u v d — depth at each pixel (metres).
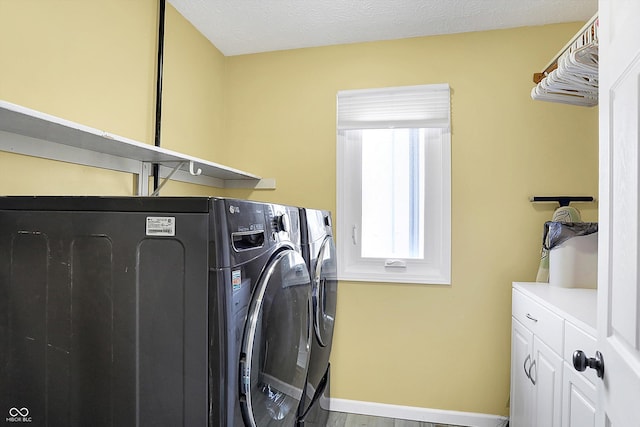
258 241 1.09
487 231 2.26
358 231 2.49
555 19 2.15
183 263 0.87
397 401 2.35
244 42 2.46
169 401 0.87
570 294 1.69
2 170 1.18
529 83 2.22
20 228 0.98
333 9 2.06
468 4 2.00
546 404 1.54
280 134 2.57
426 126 2.31
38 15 1.28
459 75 2.31
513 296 2.05
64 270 0.94
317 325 1.68
